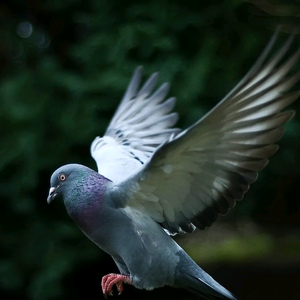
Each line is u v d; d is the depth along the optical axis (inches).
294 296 566.3
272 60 193.9
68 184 252.2
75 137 474.6
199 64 465.1
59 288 472.7
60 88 490.9
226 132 209.2
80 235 486.3
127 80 467.8
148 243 246.1
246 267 612.7
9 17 569.9
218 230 669.9
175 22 482.0
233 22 479.8
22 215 499.5
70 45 537.3
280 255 634.2
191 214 236.7
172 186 231.5
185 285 253.8
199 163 220.4
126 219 246.8
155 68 468.8
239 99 198.2
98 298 509.0
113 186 249.3
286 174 510.0
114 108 475.8
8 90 489.4
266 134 204.7
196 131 206.4
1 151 479.2
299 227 629.9
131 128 307.3
